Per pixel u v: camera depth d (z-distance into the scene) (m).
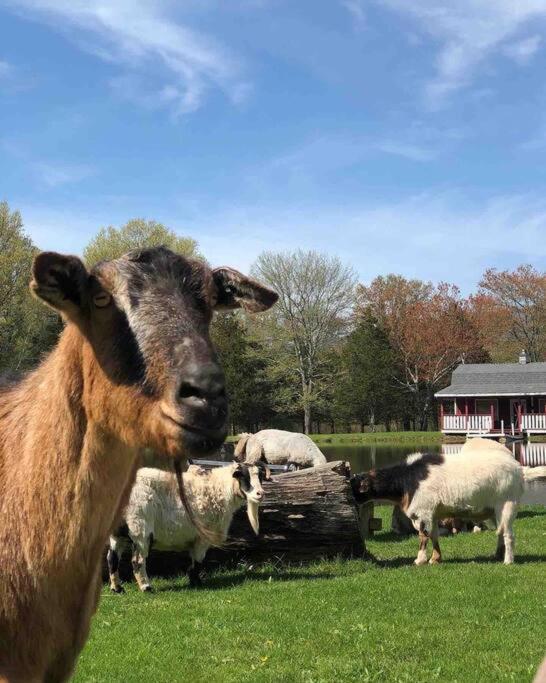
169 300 3.03
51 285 3.00
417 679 6.35
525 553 13.21
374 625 8.09
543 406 61.12
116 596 9.97
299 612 8.73
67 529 3.11
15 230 39.03
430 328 72.44
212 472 10.71
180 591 10.27
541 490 25.23
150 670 6.64
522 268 82.31
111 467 3.15
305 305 58.94
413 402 73.38
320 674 6.52
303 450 19.12
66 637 3.20
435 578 10.69
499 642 7.44
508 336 83.25
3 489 3.25
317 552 11.91
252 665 6.77
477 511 12.30
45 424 3.22
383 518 19.33
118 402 2.95
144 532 10.30
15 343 36.31
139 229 46.88
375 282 76.44
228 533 11.52
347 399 67.88
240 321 60.16
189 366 2.80
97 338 3.04
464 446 13.85
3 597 3.06
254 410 60.47
